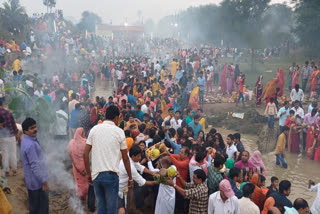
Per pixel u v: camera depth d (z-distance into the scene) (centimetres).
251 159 691
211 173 554
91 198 578
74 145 616
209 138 795
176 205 602
